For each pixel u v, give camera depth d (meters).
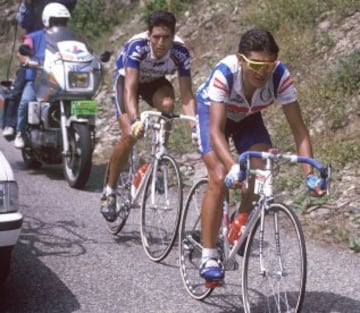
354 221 7.47
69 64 9.38
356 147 8.91
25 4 11.08
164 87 7.14
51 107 9.53
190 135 10.43
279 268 4.93
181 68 6.92
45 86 9.52
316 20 11.48
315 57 10.80
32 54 9.65
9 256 5.24
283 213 5.18
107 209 7.17
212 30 12.93
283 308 4.98
